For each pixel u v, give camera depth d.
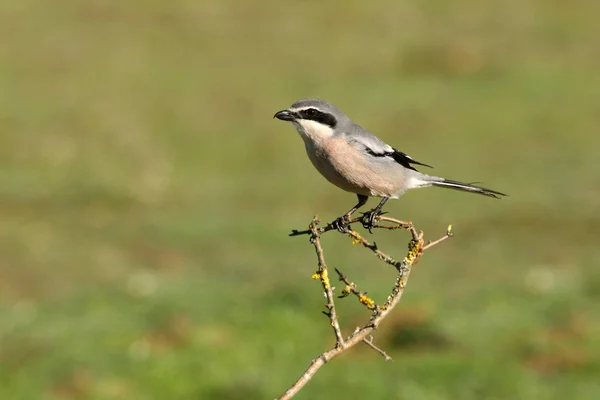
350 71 27.72
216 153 22.17
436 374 10.85
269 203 18.97
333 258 15.52
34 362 11.24
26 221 17.48
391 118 24.12
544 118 24.16
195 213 18.23
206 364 11.25
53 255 15.71
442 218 17.92
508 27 31.41
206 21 32.00
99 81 26.39
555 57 28.67
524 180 20.31
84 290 14.12
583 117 24.22
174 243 16.48
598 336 12.01
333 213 18.33
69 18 31.47
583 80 26.73
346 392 10.46
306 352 11.72
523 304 13.20
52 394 10.59
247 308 12.95
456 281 14.50
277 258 15.59
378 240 16.69
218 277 14.68
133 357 11.37
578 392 10.52
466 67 27.72
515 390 10.52
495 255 15.86
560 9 33.03
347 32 31.20
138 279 14.58
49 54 28.17
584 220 17.48
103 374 10.98
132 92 25.70
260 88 26.31
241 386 10.60
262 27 31.66
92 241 16.52
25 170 20.45
